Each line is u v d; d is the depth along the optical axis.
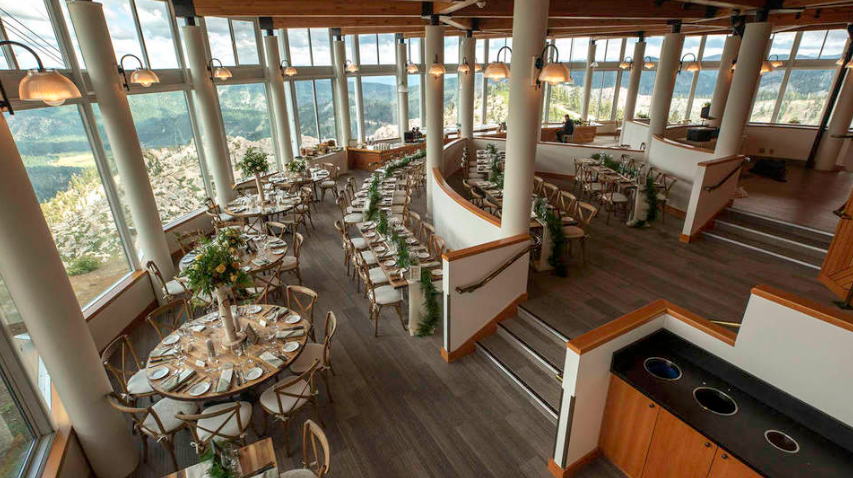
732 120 7.56
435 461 3.84
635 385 3.24
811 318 2.75
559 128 18.27
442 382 4.79
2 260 2.97
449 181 11.88
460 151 13.19
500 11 7.98
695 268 6.44
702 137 11.62
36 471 3.14
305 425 3.24
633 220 8.24
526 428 4.18
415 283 5.31
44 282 3.13
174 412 3.88
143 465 3.93
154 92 7.78
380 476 3.72
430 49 8.08
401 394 4.63
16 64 4.77
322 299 6.54
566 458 3.56
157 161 8.08
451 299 4.77
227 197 9.23
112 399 3.69
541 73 4.45
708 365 3.36
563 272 6.23
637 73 13.95
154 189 8.00
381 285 5.95
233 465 2.83
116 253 6.07
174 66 8.49
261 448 3.14
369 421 4.29
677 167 9.19
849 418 2.70
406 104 16.95
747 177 10.41
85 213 5.60
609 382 3.52
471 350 5.25
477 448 3.97
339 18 10.41
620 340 3.40
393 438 4.09
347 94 14.52
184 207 8.84
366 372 4.97
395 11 7.84
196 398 3.59
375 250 6.38
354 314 6.14
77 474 3.50
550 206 7.26
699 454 2.92
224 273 3.89
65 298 3.28
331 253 8.19
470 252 4.73
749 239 7.21
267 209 8.23
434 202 8.72
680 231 8.01
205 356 4.08
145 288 6.25
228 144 10.77
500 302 5.32
